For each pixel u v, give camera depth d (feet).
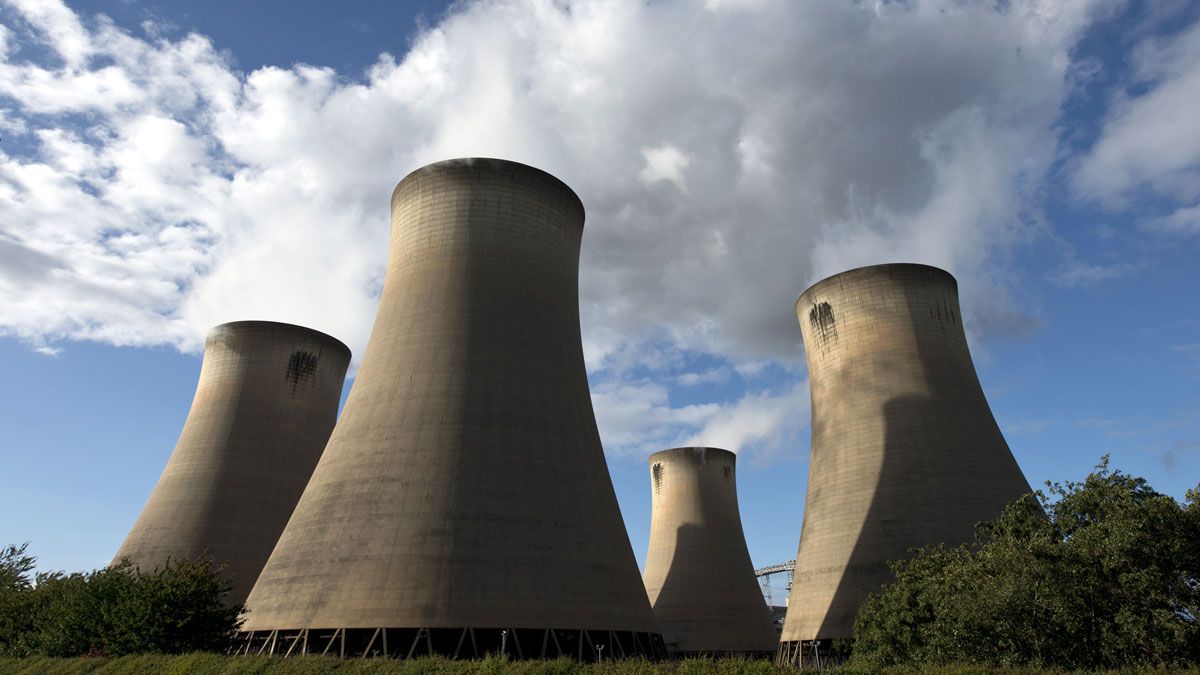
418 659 57.98
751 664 50.03
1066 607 50.01
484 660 54.90
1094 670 47.44
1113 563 48.52
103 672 61.36
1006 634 52.13
